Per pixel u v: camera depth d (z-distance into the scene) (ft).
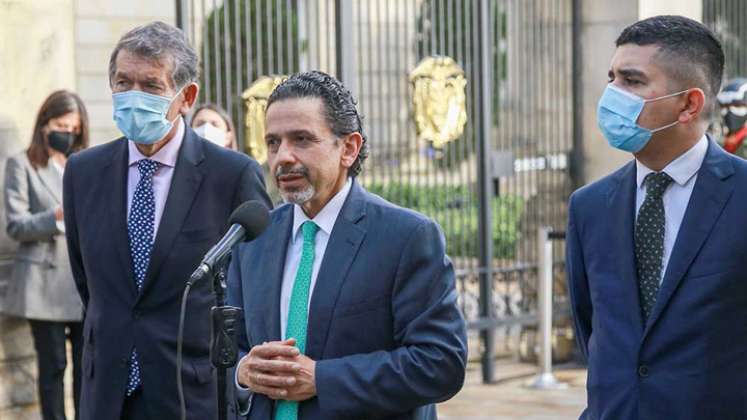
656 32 13.03
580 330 14.23
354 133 12.64
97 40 29.40
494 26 36.14
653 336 12.96
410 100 33.09
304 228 12.96
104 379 15.98
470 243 34.22
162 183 16.39
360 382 12.28
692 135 13.06
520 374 34.91
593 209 13.69
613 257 13.39
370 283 12.60
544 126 35.88
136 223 16.22
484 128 33.91
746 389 12.84
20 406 25.11
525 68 35.45
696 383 12.74
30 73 25.21
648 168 13.33
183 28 27.89
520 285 35.14
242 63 30.68
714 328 12.74
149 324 15.96
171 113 16.07
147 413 15.97
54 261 24.27
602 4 35.68
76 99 24.80
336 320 12.55
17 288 24.27
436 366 12.42
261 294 12.96
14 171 24.38
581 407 30.86
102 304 16.15
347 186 13.00
